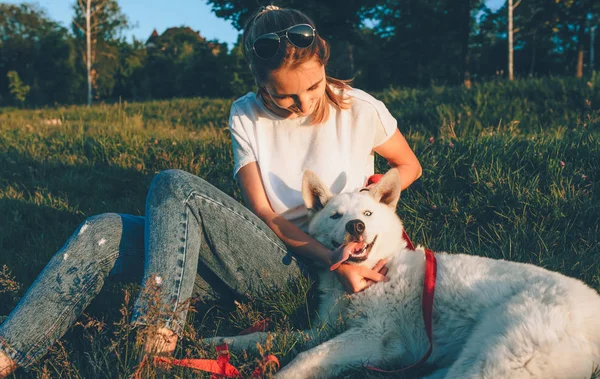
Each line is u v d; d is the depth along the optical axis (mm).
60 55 50125
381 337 2344
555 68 43188
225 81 45125
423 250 2705
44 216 4555
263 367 1936
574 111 8391
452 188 4188
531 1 24703
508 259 3178
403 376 2201
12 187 5391
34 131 8758
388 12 34469
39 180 5715
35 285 2139
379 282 2465
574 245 3350
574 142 4695
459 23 31578
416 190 4184
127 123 10945
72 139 7344
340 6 20359
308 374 2143
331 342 2260
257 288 2586
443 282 2367
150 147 6535
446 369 2145
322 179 2643
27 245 3928
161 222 2219
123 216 2445
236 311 2627
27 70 50406
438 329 2336
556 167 4156
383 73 40344
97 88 49156
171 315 2025
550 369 1832
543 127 7715
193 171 5484
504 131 5871
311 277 2709
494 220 3750
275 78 2215
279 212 2650
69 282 2176
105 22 44125
